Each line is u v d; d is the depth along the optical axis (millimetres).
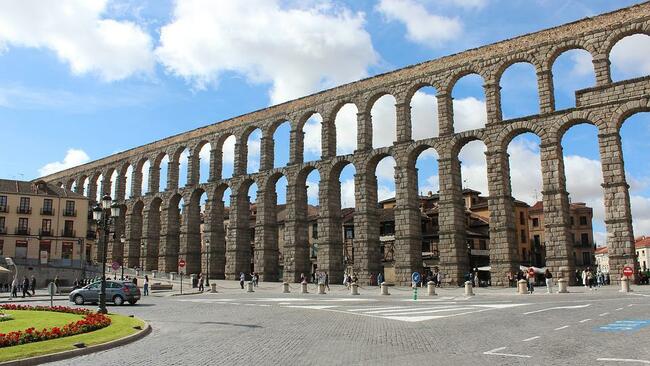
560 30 53719
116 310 34812
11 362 14180
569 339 17109
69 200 92875
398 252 61875
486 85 57875
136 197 99188
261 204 77438
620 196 48031
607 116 49719
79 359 15586
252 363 14469
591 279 46562
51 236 89625
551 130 52781
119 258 103250
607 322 21219
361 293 52281
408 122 64062
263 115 80250
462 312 28297
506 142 56375
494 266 54594
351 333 20641
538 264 104562
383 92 66875
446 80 61062
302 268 72312
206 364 14461
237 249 79562
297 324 24359
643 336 17125
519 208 100188
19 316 27719
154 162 97062
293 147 74812
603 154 49562
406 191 62125
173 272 87188
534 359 13930
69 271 77750
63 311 30297
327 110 71875
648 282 52531
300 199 73562
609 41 50688
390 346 17016
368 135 67625
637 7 49406
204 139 88438
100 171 109062
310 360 14719
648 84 48156
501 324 22078
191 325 24672
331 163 69688
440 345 16922
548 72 54031
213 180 85125
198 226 88312
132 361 15141
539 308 28891
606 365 12820
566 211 51844
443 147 59844
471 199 96812
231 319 27297
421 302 37594
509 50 56812
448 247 57688
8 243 86312
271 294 53344
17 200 88312
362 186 66125
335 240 69000
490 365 13328
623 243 47375
